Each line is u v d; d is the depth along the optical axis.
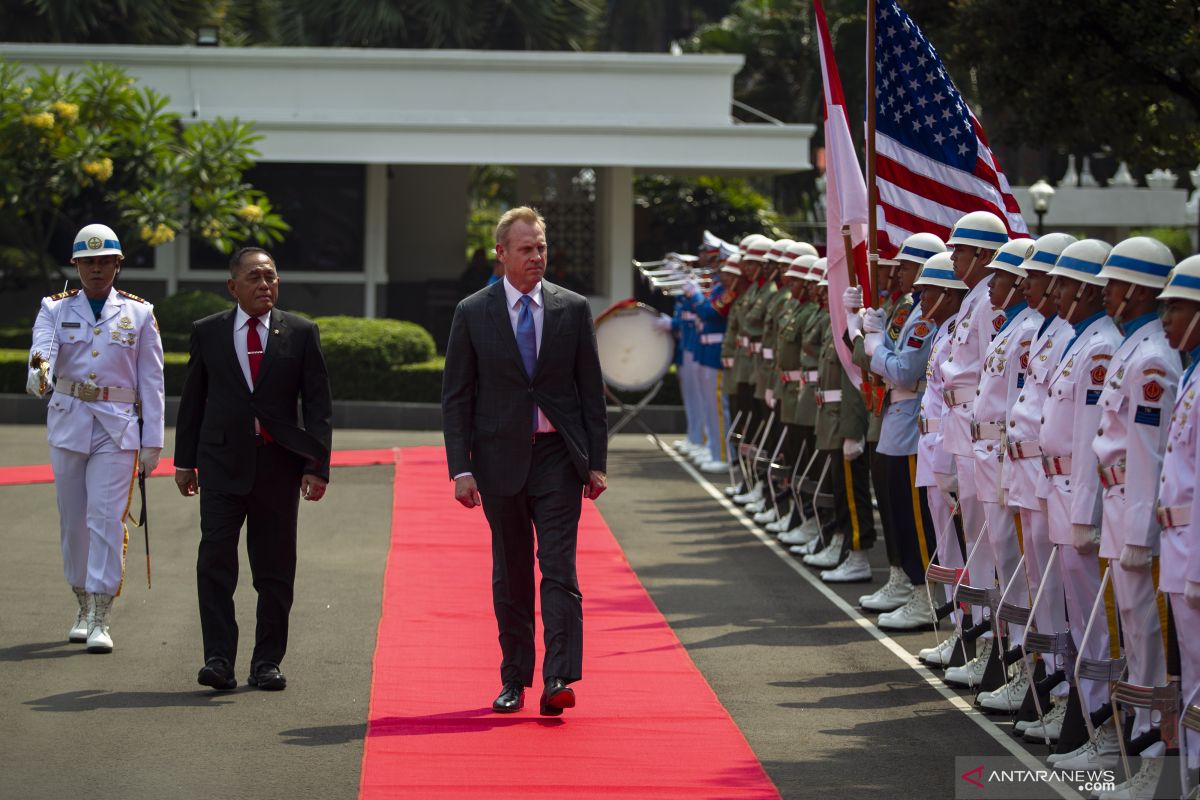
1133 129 37.94
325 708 17.45
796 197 82.62
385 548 28.33
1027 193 72.19
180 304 55.28
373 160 58.56
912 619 22.41
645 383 44.12
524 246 17.31
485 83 60.09
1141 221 72.88
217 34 64.31
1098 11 34.88
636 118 60.38
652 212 72.00
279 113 59.66
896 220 23.97
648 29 94.31
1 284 59.94
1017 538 18.34
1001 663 18.20
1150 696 14.19
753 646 21.30
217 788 14.43
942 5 39.88
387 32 74.50
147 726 16.59
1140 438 14.45
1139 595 14.69
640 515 33.62
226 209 54.88
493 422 17.23
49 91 53.09
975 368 19.20
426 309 67.44
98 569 20.22
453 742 15.93
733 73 60.59
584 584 25.62
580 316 17.47
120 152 54.62
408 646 20.42
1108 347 15.54
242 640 21.06
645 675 19.27
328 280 62.34
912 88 24.09
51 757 15.38
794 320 29.31
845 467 26.05
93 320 20.56
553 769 14.99
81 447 20.36
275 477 18.39
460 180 69.88
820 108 75.12
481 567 26.31
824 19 24.08
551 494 17.22
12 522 30.23
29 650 20.17
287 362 18.36
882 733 16.92
